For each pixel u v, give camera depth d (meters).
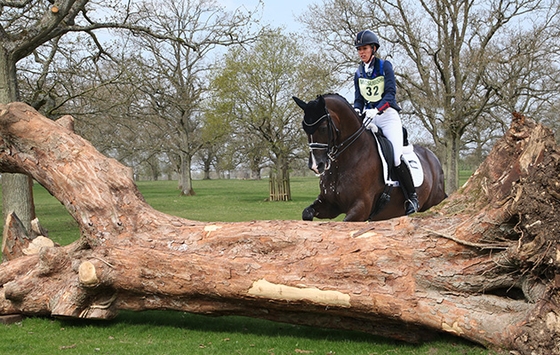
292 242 4.68
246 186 47.22
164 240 5.09
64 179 5.39
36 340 4.86
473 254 4.14
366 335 4.98
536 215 3.72
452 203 4.45
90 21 13.49
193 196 32.81
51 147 5.54
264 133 28.61
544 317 3.69
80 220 5.27
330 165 5.70
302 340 4.80
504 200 3.93
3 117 5.51
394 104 6.37
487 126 23.95
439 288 4.20
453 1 21.70
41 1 12.24
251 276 4.59
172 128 33.84
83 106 15.20
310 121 5.65
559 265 3.64
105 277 4.98
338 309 4.45
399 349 4.47
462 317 4.05
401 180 6.30
